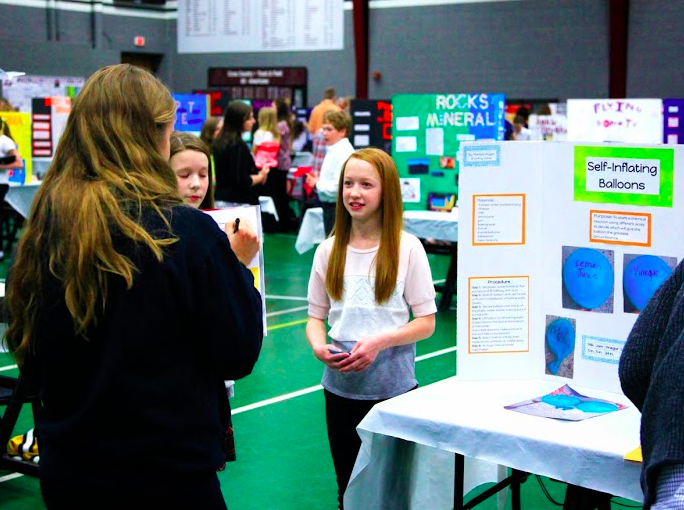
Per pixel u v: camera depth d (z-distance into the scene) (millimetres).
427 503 2625
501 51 16344
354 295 2820
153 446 1644
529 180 2498
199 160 3020
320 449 4172
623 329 2424
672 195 2309
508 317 2559
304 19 18734
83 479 1661
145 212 1646
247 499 3600
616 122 9047
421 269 2818
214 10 19625
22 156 9578
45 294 1666
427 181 7434
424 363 5691
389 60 17641
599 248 2434
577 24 15500
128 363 1626
